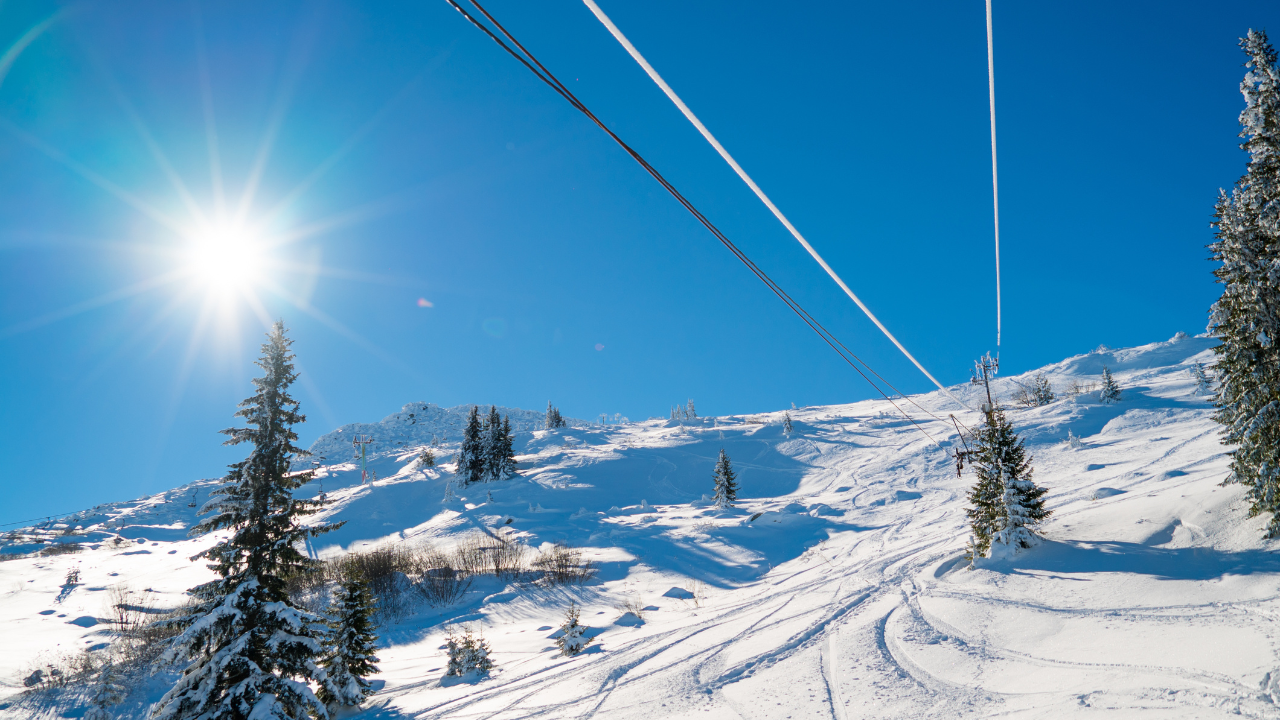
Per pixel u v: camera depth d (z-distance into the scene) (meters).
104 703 22.44
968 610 16.62
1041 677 11.41
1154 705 8.95
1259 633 10.97
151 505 118.56
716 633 20.30
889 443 81.75
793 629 18.41
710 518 54.47
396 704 19.48
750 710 12.47
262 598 15.31
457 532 59.84
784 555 41.06
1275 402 16.25
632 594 36.28
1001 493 21.22
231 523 15.60
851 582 23.86
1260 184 16.95
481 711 16.62
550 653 24.00
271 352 16.55
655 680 15.91
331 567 43.03
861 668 13.82
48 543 76.50
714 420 134.25
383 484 87.00
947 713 10.62
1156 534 18.61
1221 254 17.83
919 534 33.84
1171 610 13.52
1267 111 16.61
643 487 79.19
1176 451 40.44
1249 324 17.08
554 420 143.12
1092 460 45.72
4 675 26.31
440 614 35.97
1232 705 8.36
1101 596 15.43
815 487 68.00
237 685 14.17
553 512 64.44
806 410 144.38
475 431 85.25
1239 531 16.70
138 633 32.97
